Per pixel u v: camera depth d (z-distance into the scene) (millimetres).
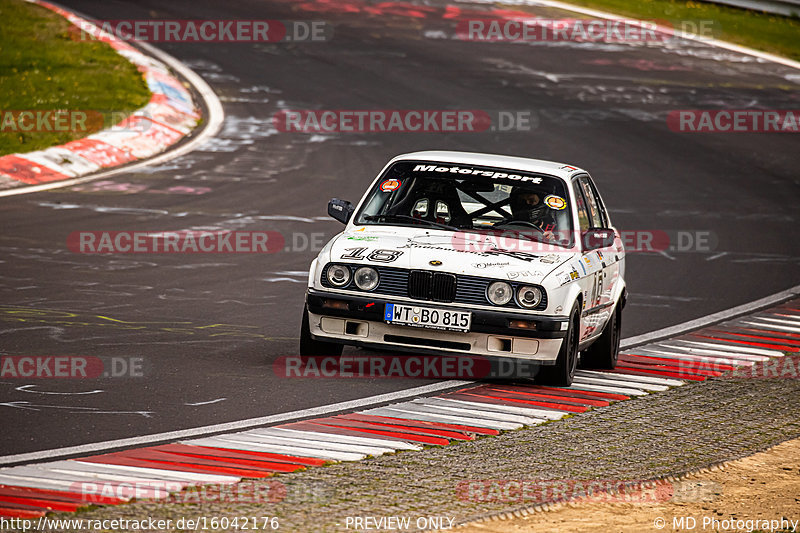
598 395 29609
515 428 25547
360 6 123938
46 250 45844
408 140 77312
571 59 106750
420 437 24391
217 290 41094
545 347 29547
